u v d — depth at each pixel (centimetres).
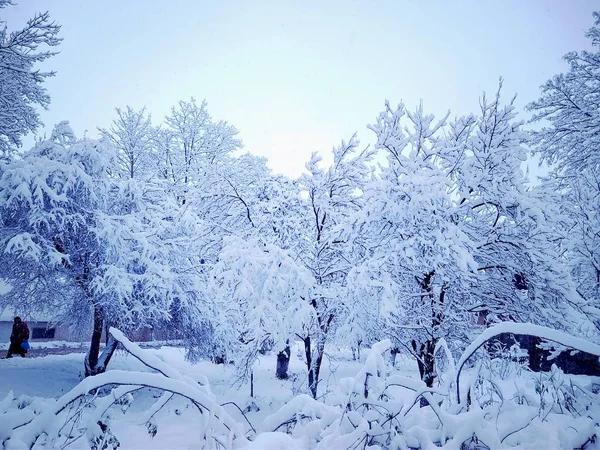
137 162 1919
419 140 884
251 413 769
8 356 1277
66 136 978
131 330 1010
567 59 1340
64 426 324
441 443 307
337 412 346
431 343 761
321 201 1041
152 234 1044
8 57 1299
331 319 952
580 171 1336
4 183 832
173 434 434
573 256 980
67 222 894
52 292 1042
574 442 273
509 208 773
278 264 861
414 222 725
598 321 730
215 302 1038
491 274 803
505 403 333
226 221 1182
